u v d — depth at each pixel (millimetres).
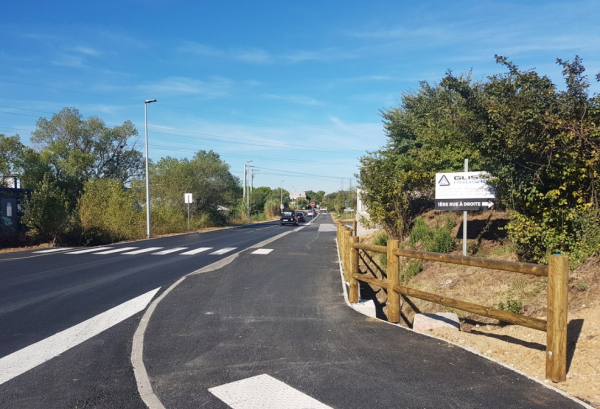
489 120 8383
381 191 14781
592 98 7316
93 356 5395
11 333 6426
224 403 4031
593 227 7051
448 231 12023
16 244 21219
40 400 4148
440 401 4012
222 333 6312
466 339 6031
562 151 7141
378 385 4379
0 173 41281
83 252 18469
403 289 6703
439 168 13508
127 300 8695
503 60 7832
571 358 4953
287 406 3947
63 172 46781
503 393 4172
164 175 43000
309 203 167375
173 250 19484
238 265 14195
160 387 4422
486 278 8883
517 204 8336
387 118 19344
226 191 49156
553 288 4445
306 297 8953
